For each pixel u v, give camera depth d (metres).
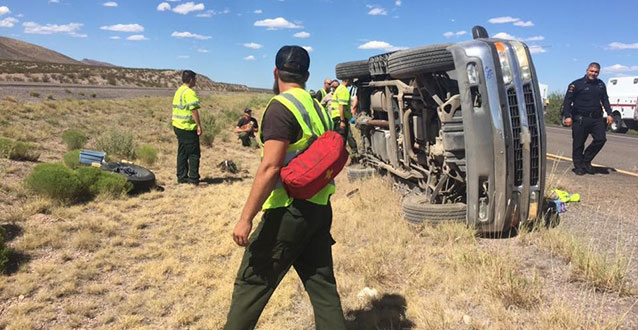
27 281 4.09
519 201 4.98
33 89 31.27
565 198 6.79
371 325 3.35
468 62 4.79
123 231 5.62
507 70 4.85
